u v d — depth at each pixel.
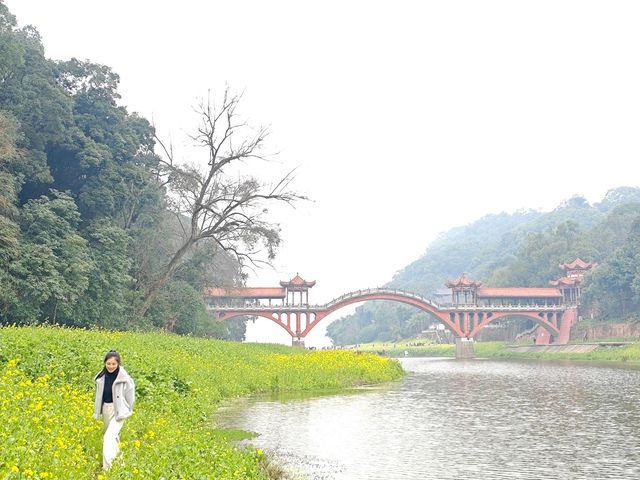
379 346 186.75
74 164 55.41
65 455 9.73
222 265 74.75
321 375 40.69
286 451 19.02
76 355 20.88
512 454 19.17
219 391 30.94
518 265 168.62
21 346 20.30
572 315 126.19
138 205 61.47
